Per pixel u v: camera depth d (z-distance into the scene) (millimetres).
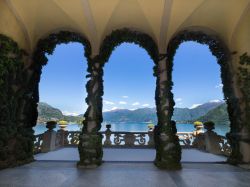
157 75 7738
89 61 7852
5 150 6387
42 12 7480
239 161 6949
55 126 10531
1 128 6297
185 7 7246
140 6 7336
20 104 7348
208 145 9992
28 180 4953
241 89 7281
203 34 8203
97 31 7766
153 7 7301
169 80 7684
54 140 10383
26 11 7250
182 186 4578
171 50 7980
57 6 7285
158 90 7609
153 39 8078
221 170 6238
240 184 4746
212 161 7738
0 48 6320
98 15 7469
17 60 7055
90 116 7359
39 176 5359
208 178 5289
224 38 8094
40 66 8188
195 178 5281
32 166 6676
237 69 7566
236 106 7445
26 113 7617
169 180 5070
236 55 7660
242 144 7055
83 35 8133
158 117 7457
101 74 7820
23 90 7453
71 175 5508
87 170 6137
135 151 9891
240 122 7234
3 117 6402
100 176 5418
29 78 7840
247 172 5984
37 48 8148
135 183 4789
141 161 7559
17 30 7285
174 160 6613
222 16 7574
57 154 9070
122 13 7590
